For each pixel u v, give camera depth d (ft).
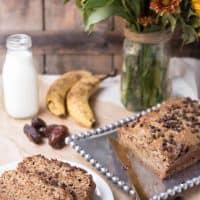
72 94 3.57
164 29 3.36
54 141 3.22
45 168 2.85
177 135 3.01
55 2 3.95
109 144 3.16
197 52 4.13
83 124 3.42
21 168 2.84
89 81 3.71
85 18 3.23
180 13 3.18
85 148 3.12
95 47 4.08
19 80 3.40
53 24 4.02
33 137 3.26
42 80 3.95
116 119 3.51
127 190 2.84
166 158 2.89
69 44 4.07
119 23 4.00
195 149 2.99
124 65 3.50
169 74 3.58
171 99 3.39
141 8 3.26
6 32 4.02
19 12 3.97
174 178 2.93
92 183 2.77
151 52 3.38
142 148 3.00
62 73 4.17
